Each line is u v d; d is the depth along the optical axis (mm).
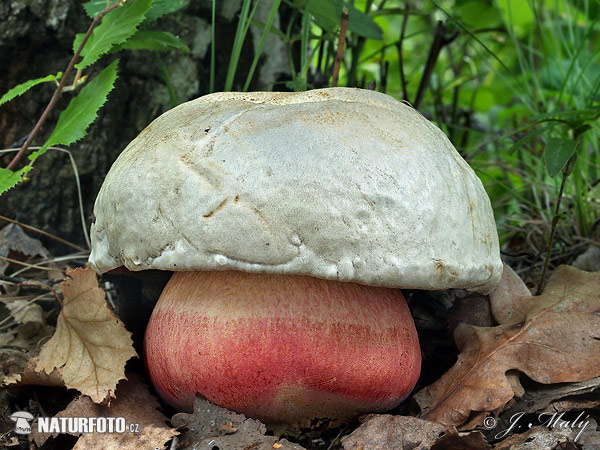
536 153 553
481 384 324
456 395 325
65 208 455
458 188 302
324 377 294
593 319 344
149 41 394
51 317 406
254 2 469
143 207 291
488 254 308
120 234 297
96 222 319
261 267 277
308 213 276
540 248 466
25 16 420
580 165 473
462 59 693
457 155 324
